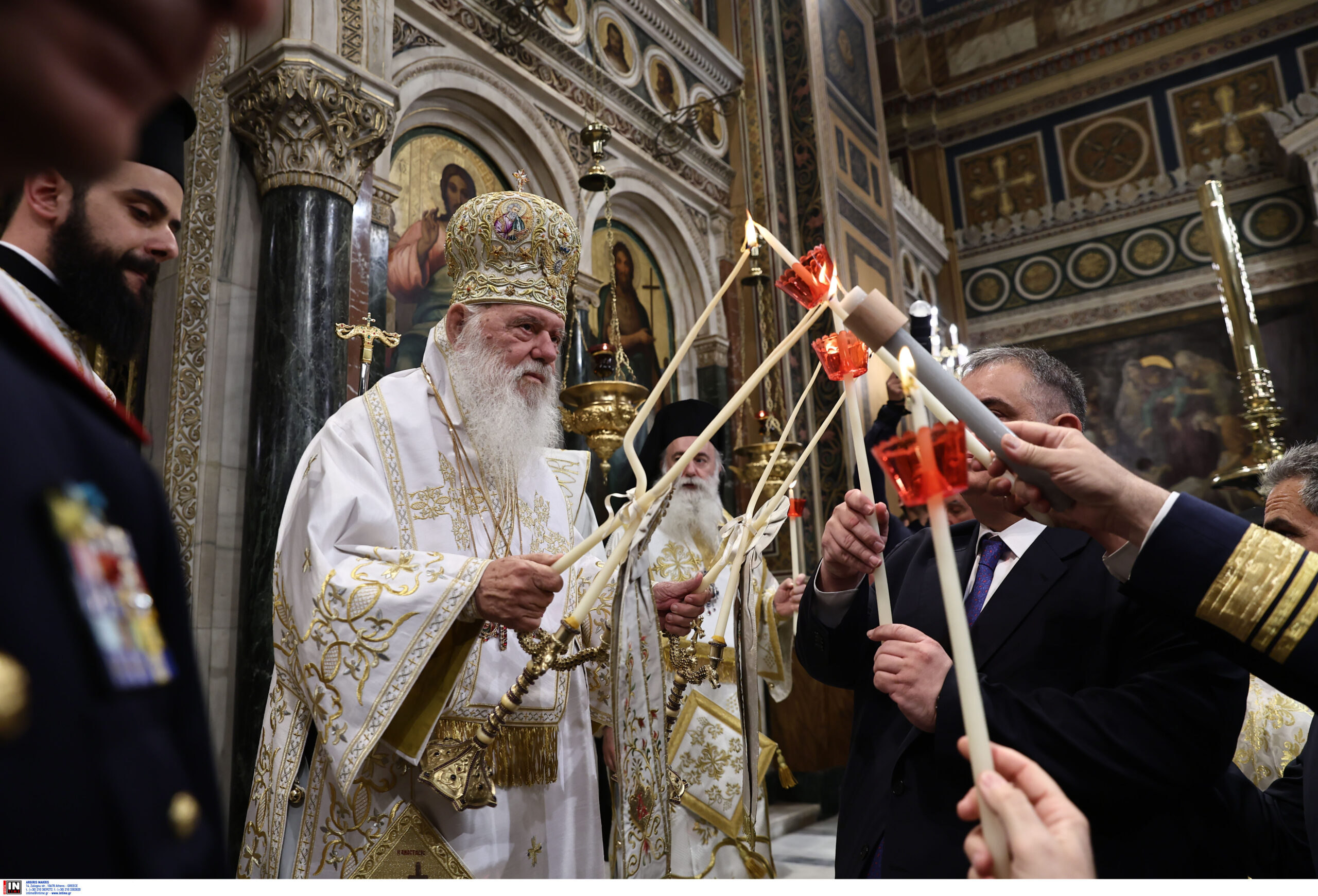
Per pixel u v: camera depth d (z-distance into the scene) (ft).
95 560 1.63
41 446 1.61
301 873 6.11
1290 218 40.52
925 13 51.75
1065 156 47.11
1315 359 39.06
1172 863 4.06
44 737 1.43
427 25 17.39
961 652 1.99
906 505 2.03
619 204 22.34
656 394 4.69
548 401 7.77
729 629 11.67
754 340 24.77
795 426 24.12
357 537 6.54
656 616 6.40
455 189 18.10
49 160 1.33
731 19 27.58
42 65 1.23
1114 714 4.03
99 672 1.55
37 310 5.07
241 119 13.28
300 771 6.40
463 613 5.95
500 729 5.62
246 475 12.68
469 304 7.62
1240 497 39.50
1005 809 1.90
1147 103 45.24
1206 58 43.93
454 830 6.14
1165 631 4.33
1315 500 5.26
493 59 18.72
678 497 12.50
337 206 13.17
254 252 13.52
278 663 6.63
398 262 16.40
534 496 7.72
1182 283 42.60
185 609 2.01
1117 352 43.60
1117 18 46.24
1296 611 3.28
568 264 7.98
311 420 12.30
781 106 27.37
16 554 1.47
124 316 5.72
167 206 5.87
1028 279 46.55
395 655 5.78
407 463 7.00
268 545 11.79
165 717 1.75
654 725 5.88
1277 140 39.24
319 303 12.67
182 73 1.39
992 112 49.19
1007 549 5.10
